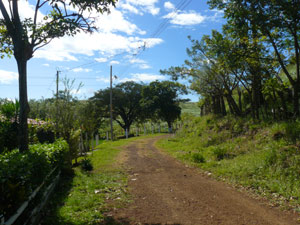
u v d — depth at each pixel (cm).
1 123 801
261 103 1452
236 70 1310
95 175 845
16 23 574
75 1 581
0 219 291
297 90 1002
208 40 1148
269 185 623
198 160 1036
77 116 1162
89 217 454
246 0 891
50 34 594
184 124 2286
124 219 455
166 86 4072
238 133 1261
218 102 1856
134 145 1980
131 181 772
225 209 508
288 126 933
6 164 379
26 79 588
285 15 899
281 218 457
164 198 589
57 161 710
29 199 393
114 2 615
